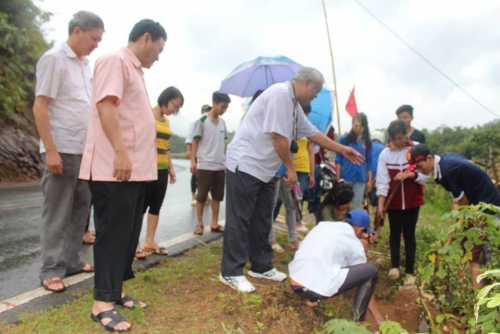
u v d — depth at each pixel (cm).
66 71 334
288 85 359
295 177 364
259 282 393
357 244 346
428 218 821
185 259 441
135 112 284
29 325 273
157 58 301
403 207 427
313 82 355
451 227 311
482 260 375
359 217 378
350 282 321
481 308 279
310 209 631
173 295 342
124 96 280
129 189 277
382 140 605
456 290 350
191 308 322
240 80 587
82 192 363
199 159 546
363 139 534
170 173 497
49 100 324
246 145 365
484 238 314
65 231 350
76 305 306
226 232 371
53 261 342
